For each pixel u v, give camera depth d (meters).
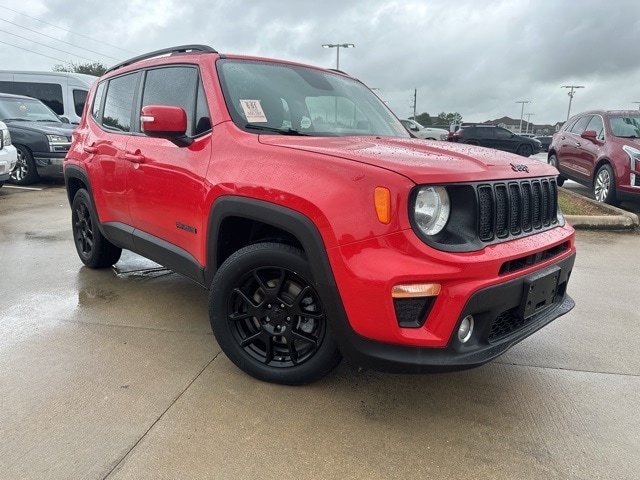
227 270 2.71
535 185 2.72
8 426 2.34
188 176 3.04
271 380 2.74
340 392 2.72
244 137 2.84
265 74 3.42
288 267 2.53
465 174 2.29
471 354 2.31
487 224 2.37
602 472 2.16
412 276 2.15
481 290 2.23
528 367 3.08
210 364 2.97
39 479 2.02
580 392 2.80
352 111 3.62
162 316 3.67
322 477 2.09
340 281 2.29
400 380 2.87
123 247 4.12
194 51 3.51
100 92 4.52
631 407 2.66
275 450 2.24
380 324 2.23
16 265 4.86
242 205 2.62
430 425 2.46
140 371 2.87
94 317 3.62
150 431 2.34
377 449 2.27
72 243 5.75
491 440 2.36
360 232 2.23
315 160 2.44
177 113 2.93
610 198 8.46
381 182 2.21
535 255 2.60
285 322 2.65
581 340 3.48
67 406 2.51
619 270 5.23
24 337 3.27
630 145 8.27
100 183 4.11
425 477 2.11
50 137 9.96
